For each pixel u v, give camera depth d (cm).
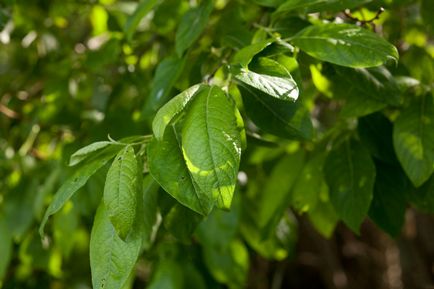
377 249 146
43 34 111
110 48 92
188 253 95
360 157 75
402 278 136
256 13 79
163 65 74
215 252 93
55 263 104
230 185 54
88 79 105
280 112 67
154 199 67
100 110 104
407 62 83
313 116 103
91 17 105
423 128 71
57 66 105
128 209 56
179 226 68
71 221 90
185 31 73
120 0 110
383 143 75
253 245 100
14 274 118
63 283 119
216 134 55
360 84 69
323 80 74
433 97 73
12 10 95
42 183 97
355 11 77
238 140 55
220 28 77
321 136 86
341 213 75
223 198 54
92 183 84
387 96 70
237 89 67
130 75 95
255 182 101
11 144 109
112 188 56
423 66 82
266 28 69
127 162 57
